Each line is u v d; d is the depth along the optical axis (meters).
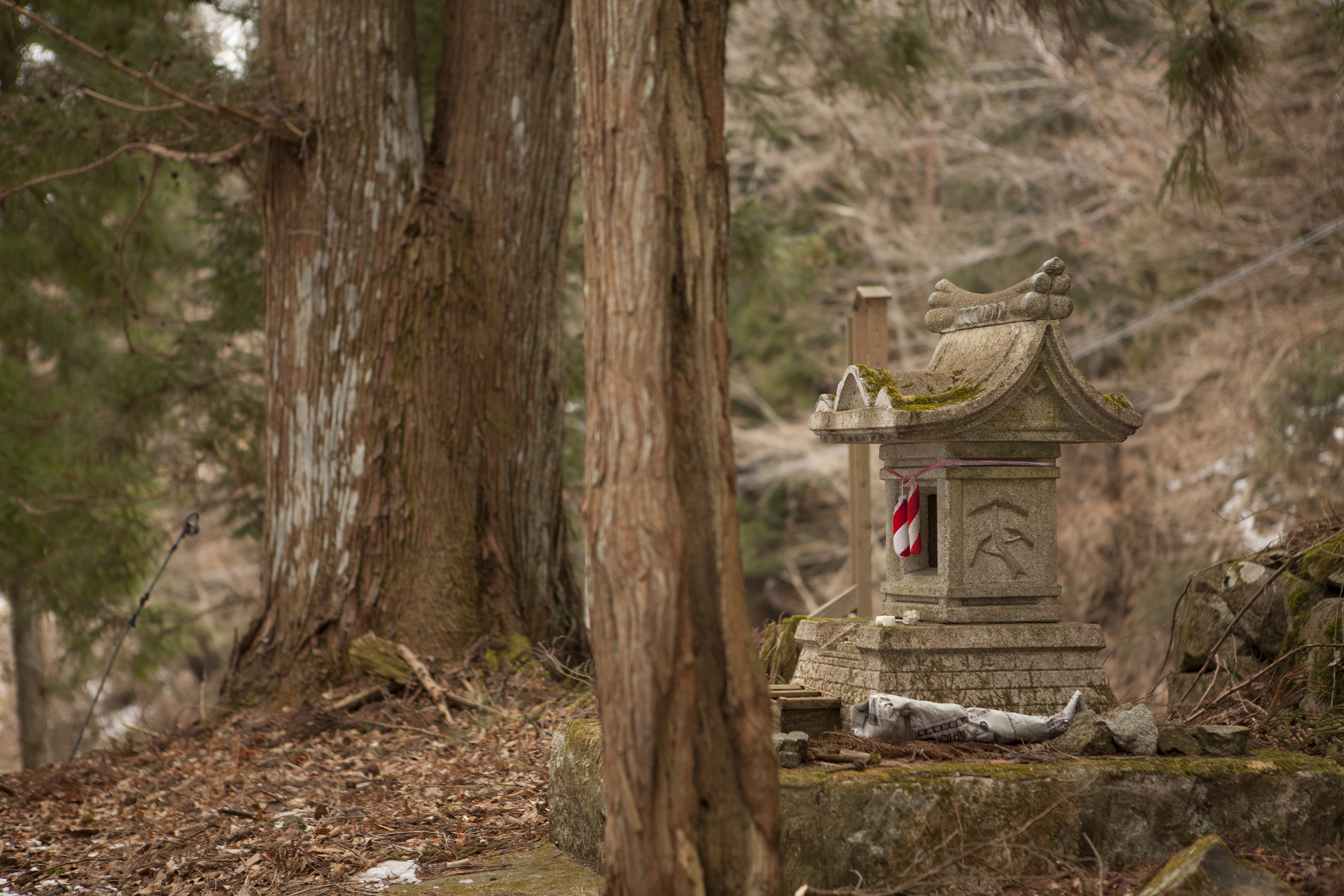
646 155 3.07
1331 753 4.48
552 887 3.91
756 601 23.77
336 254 7.48
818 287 18.33
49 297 12.87
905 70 10.66
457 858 4.46
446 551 7.43
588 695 6.62
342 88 7.47
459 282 7.70
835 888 3.54
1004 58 17.53
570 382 11.35
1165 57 7.81
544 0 7.96
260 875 4.33
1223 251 13.78
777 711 4.15
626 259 3.06
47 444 11.07
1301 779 3.89
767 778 3.04
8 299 11.70
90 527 11.23
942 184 20.05
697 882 2.91
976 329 4.80
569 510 11.70
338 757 6.14
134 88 7.43
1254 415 13.05
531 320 8.02
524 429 7.97
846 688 4.44
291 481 7.53
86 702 20.12
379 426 7.43
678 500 3.03
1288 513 6.67
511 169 7.91
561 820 4.51
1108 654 14.41
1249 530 12.82
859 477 7.57
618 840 2.98
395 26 7.66
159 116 7.49
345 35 7.48
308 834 4.83
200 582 21.42
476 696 6.73
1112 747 4.01
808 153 18.12
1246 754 4.06
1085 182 16.78
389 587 7.30
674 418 3.11
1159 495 14.62
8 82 10.94
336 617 7.24
